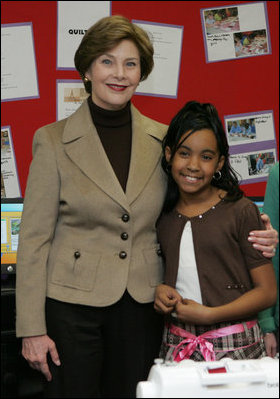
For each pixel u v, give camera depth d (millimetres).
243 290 1396
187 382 792
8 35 2238
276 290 1395
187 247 1432
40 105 2279
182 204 1483
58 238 1449
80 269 1392
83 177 1415
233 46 2428
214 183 1483
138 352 1442
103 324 1426
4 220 2043
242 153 2463
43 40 2264
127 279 1401
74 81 2295
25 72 2258
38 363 1407
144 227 1452
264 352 1423
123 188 1444
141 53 1440
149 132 1528
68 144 1438
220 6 2406
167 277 1446
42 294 1405
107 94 1407
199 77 2414
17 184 2279
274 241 1389
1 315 2035
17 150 2273
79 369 1402
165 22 2363
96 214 1399
